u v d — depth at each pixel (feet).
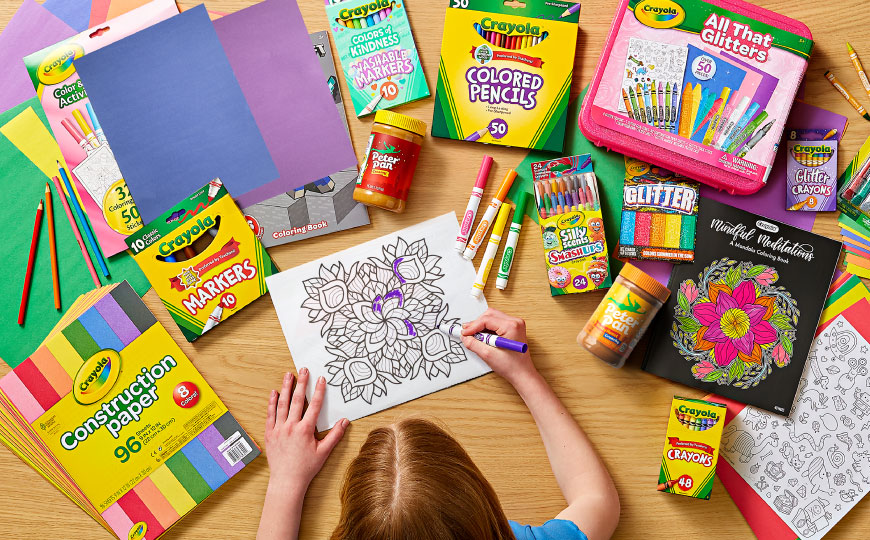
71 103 2.87
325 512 2.85
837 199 2.75
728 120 2.65
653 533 2.81
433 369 2.87
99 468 2.89
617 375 2.83
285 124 2.84
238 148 2.85
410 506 1.67
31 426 2.88
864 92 2.73
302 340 2.89
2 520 2.92
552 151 2.79
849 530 2.76
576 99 2.81
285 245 2.89
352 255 2.89
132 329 2.89
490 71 2.77
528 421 2.84
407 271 2.88
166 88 2.84
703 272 2.77
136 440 2.89
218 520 2.89
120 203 2.88
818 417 2.76
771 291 2.75
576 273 2.77
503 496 2.85
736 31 2.63
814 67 2.76
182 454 2.89
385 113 2.66
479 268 2.85
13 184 2.91
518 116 2.77
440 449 1.88
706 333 2.77
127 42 2.83
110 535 2.91
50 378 2.89
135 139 2.85
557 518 2.53
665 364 2.78
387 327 2.88
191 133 2.85
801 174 2.76
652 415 2.82
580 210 2.76
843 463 2.75
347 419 2.87
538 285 2.85
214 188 2.84
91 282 2.91
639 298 2.59
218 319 2.87
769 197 2.77
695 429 2.68
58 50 2.86
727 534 2.79
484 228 2.82
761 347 2.76
